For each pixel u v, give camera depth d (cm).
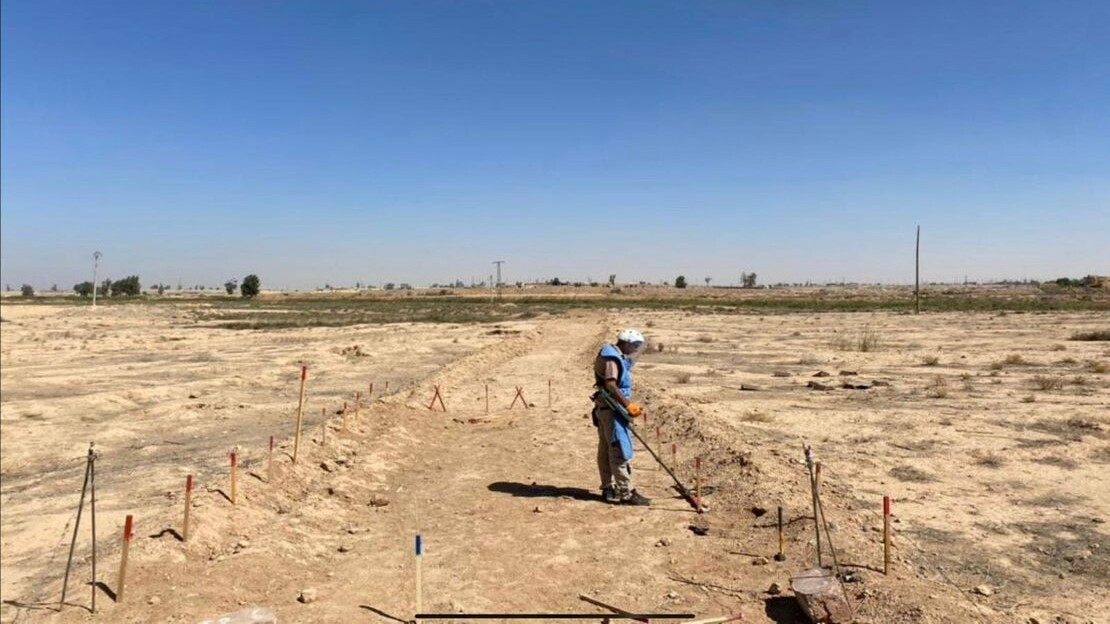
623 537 752
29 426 1458
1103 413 1419
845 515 781
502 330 4556
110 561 658
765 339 3709
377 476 1041
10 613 572
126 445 1319
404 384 2133
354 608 589
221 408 1692
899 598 570
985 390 1811
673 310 7856
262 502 864
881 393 1798
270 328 5112
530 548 727
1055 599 593
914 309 7175
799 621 550
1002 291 13850
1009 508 843
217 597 601
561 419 1496
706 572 650
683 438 1234
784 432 1288
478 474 1060
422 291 18262
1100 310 6362
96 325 5412
